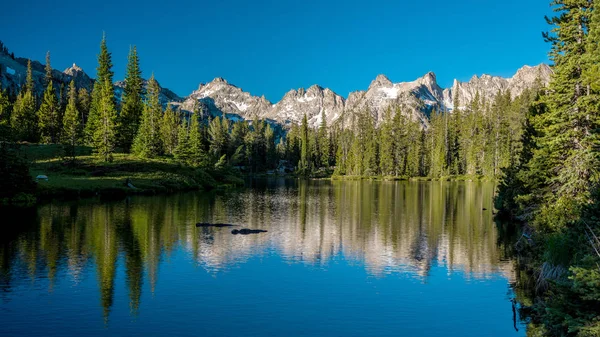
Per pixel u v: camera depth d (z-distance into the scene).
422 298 20.72
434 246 32.19
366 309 19.16
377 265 26.73
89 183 65.56
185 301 19.70
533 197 37.56
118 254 27.86
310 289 21.84
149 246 30.30
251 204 58.78
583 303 12.66
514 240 34.53
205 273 24.19
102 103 95.12
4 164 50.38
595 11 28.09
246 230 36.91
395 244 32.91
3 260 25.62
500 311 19.03
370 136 171.38
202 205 55.41
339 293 21.28
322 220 44.84
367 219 45.84
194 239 33.09
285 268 25.69
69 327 16.62
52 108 115.31
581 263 15.83
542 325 16.27
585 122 30.06
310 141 181.38
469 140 144.25
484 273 25.02
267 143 175.75
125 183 68.06
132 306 18.91
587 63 28.61
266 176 156.88
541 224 28.92
